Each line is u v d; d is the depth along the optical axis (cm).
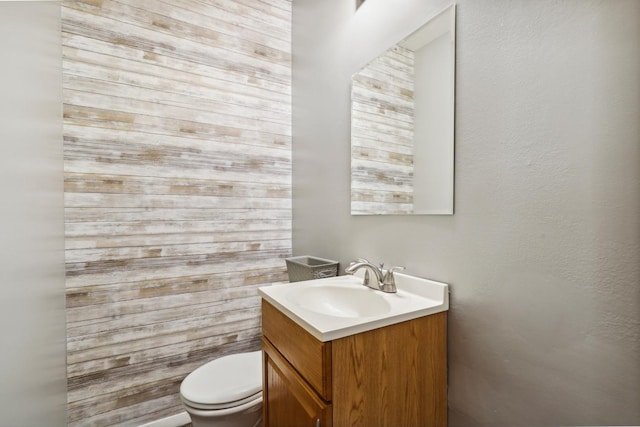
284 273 191
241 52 177
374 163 124
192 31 162
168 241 155
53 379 78
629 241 57
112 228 142
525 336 74
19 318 43
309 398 79
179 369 157
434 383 91
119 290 143
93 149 138
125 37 145
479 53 84
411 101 107
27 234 50
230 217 173
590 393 63
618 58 58
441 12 96
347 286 116
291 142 194
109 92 141
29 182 53
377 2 124
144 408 148
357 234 136
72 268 133
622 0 58
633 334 57
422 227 103
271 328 108
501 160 79
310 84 173
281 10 191
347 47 142
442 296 93
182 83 159
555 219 68
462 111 89
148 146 150
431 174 99
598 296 61
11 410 39
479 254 85
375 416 80
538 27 71
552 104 68
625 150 58
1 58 38
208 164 166
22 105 49
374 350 80
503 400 79
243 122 178
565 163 66
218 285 169
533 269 72
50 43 90
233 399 116
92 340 137
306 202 178
